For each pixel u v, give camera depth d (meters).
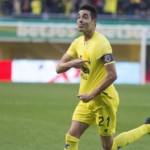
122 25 66.31
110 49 20.83
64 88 54.38
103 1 75.25
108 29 63.34
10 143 28.56
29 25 63.62
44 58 66.69
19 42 66.62
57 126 33.78
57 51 66.62
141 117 38.19
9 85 55.84
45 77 59.88
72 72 60.00
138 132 22.06
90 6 20.97
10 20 66.94
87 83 21.30
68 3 74.75
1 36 63.56
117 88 55.81
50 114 38.56
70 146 21.39
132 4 75.25
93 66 21.02
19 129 32.53
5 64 59.62
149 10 75.31
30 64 59.91
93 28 21.12
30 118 36.69
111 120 21.55
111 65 20.69
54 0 74.62
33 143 28.67
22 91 51.31
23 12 74.06
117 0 75.31
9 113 38.69
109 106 21.36
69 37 63.56
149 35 64.81
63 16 70.25
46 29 63.62
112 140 22.00
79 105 21.66
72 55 21.94
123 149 27.45
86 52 21.09
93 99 21.23
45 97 47.50
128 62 61.69
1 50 66.62
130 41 63.41
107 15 73.06
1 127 33.06
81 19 20.91
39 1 74.31
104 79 20.67
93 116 21.50
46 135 30.84
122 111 40.84
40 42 66.44
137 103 45.22
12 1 74.38
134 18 69.00
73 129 21.44
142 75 61.66
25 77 59.84
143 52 62.31
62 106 42.59
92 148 27.73
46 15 70.94
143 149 27.59
